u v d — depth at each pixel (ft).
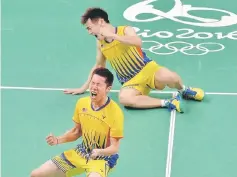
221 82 67.67
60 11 79.10
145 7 79.92
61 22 77.25
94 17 60.08
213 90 66.49
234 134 60.44
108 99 50.31
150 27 76.33
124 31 61.21
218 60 70.90
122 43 61.46
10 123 61.93
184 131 60.75
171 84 63.46
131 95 63.05
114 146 50.06
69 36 74.84
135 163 56.85
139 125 61.46
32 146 59.06
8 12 78.84
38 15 78.38
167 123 61.72
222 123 61.82
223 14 78.89
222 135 60.29
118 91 66.28
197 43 73.72
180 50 72.43
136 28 76.07
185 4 80.69
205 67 69.82
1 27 76.23
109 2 80.74
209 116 62.75
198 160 57.26
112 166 51.13
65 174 51.70
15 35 74.95
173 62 70.49
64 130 61.05
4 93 66.13
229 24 77.05
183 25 76.89
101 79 49.39
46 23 77.10
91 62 70.69
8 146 59.06
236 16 78.54
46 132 60.85
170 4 80.64
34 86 67.26
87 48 72.90
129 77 63.67
